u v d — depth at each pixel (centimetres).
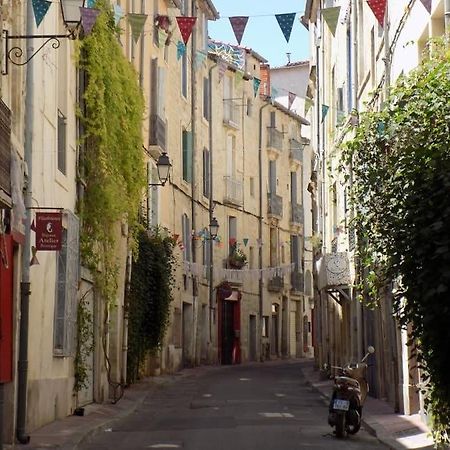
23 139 1656
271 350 5772
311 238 4006
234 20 1563
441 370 1181
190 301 4300
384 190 1395
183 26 1609
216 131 4859
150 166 3341
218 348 4903
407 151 1234
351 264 2855
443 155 1177
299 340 6322
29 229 1625
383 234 1316
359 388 1770
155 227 3162
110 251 2412
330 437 1722
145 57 3238
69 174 2092
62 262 1942
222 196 4959
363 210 1599
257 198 5516
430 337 1166
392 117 1400
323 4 3669
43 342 1805
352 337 2933
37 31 1741
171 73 3812
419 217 1152
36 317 1741
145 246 2967
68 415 2039
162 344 3456
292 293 6153
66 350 1958
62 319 1942
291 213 6125
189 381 3444
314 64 4162
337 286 2956
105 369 2448
